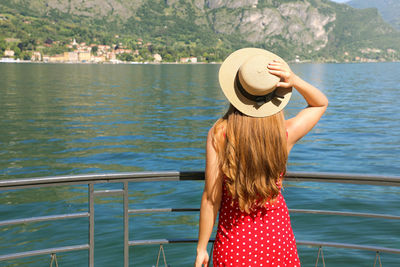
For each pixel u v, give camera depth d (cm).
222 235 182
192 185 983
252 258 178
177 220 745
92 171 1211
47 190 942
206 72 11088
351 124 2231
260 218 179
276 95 170
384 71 12512
